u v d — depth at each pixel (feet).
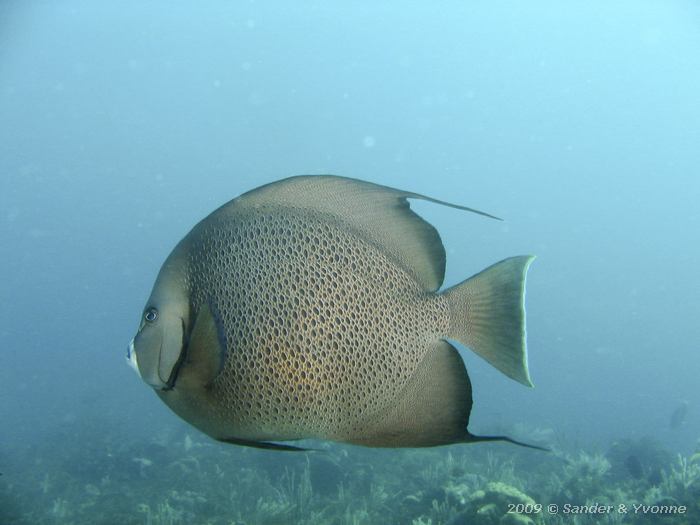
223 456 37.40
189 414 4.50
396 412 4.61
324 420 4.56
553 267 383.45
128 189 474.08
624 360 211.82
